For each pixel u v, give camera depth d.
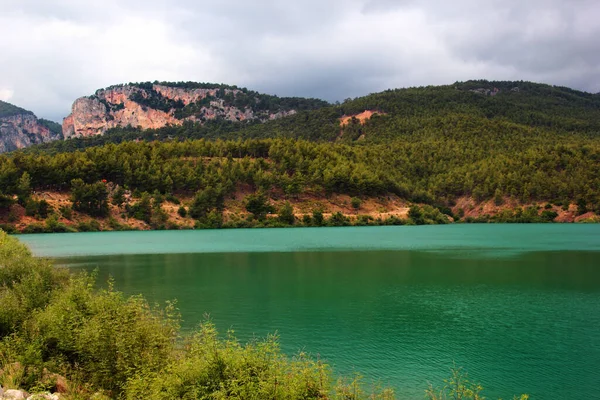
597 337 27.92
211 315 33.50
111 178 161.00
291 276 52.44
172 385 13.74
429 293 41.62
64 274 29.67
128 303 22.09
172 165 175.38
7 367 15.20
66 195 147.62
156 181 161.25
